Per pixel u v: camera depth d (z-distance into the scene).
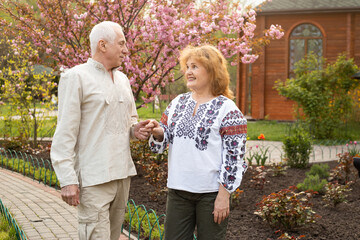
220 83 2.59
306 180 6.39
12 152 9.86
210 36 6.89
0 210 4.70
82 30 7.44
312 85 13.59
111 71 2.81
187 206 2.54
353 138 13.52
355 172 6.97
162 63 6.94
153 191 6.09
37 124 10.73
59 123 2.59
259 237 4.21
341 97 13.72
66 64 7.37
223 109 2.48
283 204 4.35
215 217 2.43
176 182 2.50
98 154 2.64
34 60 7.46
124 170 2.76
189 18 6.84
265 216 4.44
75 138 2.60
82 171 2.64
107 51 2.70
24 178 7.14
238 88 20.59
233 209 5.26
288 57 18.50
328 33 18.17
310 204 4.47
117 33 2.71
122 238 4.17
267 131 15.03
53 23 7.36
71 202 2.55
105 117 2.67
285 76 18.52
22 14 7.67
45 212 4.99
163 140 2.64
